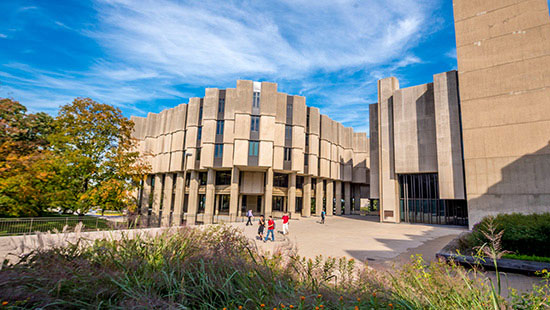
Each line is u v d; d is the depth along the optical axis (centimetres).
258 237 1708
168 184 4066
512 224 1057
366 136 5591
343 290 434
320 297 363
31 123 1770
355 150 5522
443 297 394
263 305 336
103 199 2233
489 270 876
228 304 359
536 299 375
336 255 1166
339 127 4875
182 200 3825
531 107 2234
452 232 2212
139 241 574
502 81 2380
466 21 2614
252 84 3506
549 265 814
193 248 565
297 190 4147
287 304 347
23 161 1131
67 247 532
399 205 3206
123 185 2348
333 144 4591
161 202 4312
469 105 2506
